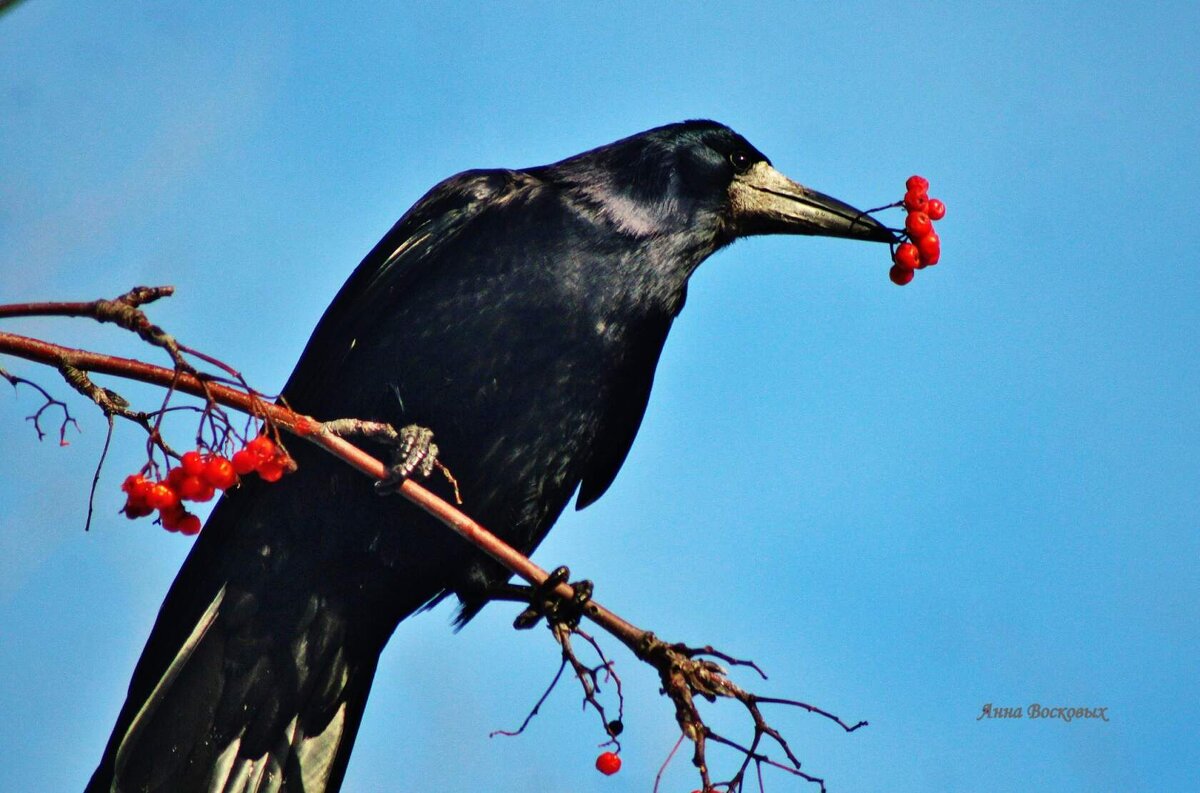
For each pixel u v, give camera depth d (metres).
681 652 8.58
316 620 10.30
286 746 10.21
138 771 9.81
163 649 10.08
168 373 7.22
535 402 10.63
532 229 10.97
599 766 8.52
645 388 11.73
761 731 8.24
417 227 10.97
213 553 10.22
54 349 7.06
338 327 10.71
